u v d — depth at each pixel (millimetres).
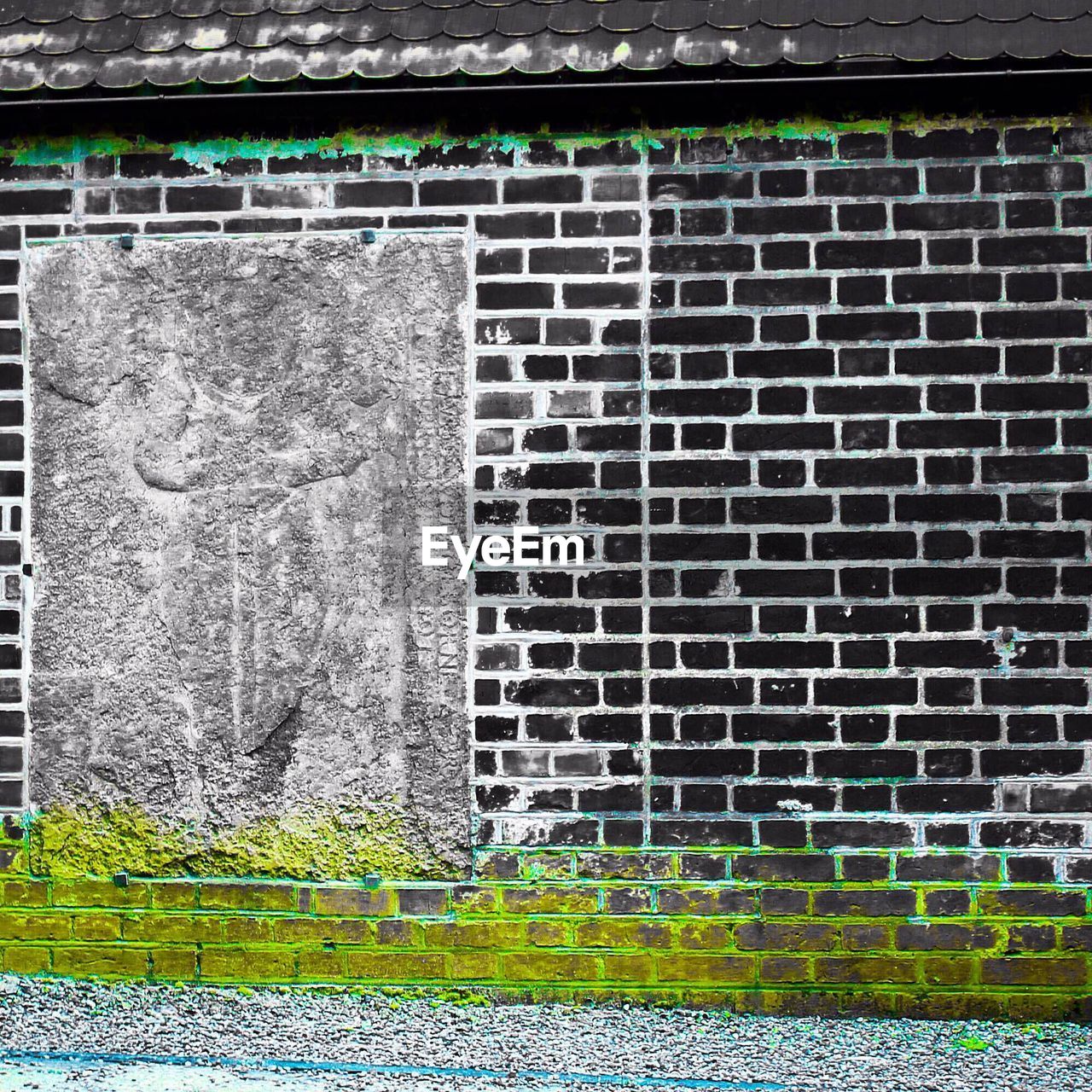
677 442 4984
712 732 4965
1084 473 4883
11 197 5172
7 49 5086
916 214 4930
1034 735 4883
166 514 5152
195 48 5031
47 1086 4328
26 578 5172
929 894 4898
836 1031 4789
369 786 5074
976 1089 4328
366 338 5086
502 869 5020
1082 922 4863
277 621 5109
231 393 5133
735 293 4977
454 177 5062
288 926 5086
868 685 4922
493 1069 4480
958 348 4914
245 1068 4477
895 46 4777
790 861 4934
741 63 4805
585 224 5023
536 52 4895
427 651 5051
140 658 5148
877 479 4930
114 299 5160
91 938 5141
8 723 5172
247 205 5133
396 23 5020
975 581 4898
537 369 5023
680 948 4957
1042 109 4914
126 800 5148
